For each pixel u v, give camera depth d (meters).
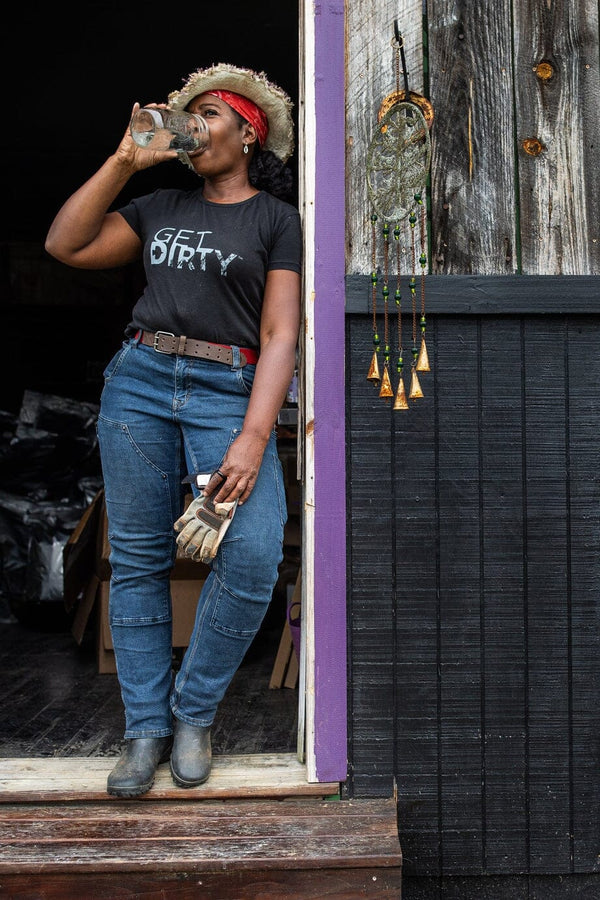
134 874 1.86
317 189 2.12
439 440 2.17
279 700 3.00
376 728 2.16
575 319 2.19
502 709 2.17
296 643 2.87
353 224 2.16
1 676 3.33
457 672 2.17
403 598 2.16
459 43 2.19
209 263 1.98
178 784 2.07
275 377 1.95
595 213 2.20
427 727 2.16
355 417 2.16
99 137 4.99
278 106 2.09
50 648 3.80
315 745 2.12
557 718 2.18
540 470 2.18
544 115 2.20
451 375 2.17
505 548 2.18
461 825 2.17
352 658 2.16
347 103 2.16
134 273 5.45
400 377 2.05
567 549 2.19
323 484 2.13
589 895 2.19
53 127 4.89
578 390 2.19
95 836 1.95
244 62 4.48
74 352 5.48
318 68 2.12
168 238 2.03
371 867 1.86
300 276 2.12
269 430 1.94
